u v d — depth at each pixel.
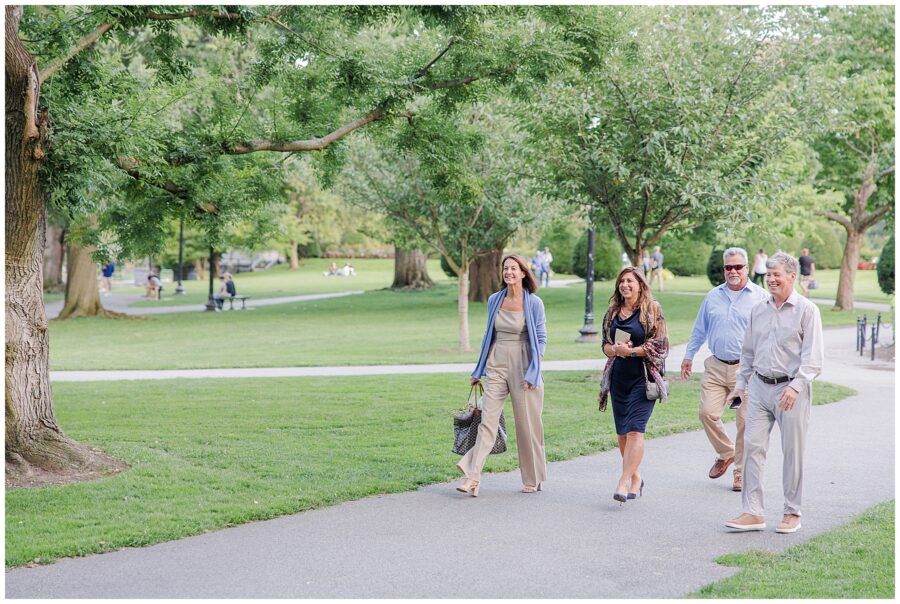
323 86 17.38
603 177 18.94
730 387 11.04
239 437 13.76
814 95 19.50
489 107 25.66
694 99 18.08
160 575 7.63
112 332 38.72
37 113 11.50
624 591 7.23
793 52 19.17
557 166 19.47
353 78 15.76
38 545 8.30
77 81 14.76
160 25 15.28
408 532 8.92
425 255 61.94
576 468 12.02
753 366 9.35
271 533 8.88
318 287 74.56
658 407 16.91
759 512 9.11
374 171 27.42
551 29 17.19
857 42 39.69
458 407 16.59
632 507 9.97
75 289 45.72
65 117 12.41
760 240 45.50
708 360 11.21
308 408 16.53
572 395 18.12
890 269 40.31
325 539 8.67
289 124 17.06
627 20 18.38
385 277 90.19
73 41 14.25
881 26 39.47
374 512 9.68
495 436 10.70
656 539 8.73
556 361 24.50
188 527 8.91
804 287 52.53
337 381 20.52
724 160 18.72
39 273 11.59
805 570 7.66
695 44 19.75
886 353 26.73
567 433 14.19
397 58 17.11
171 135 15.13
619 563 7.96
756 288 11.00
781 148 19.14
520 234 29.61
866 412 16.44
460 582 7.45
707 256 73.19
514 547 8.43
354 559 8.05
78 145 11.38
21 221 11.16
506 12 16.28
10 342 11.18
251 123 16.98
